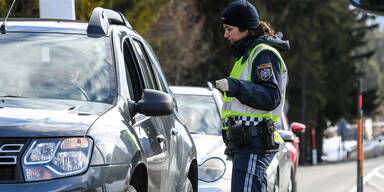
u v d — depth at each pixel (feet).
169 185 49.88
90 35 47.06
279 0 390.83
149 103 42.73
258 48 49.34
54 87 42.91
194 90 88.17
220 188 73.46
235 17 50.34
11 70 43.73
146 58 55.88
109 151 37.70
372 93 496.23
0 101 40.27
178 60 261.03
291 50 396.16
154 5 185.98
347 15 451.53
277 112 50.49
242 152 50.14
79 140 36.83
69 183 35.60
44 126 36.86
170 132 52.06
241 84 47.85
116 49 46.39
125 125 40.96
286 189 96.68
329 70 451.12
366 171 212.64
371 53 483.10
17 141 36.17
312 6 408.05
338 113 459.73
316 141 451.94
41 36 46.44
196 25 283.79
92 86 43.27
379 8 48.32
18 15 137.08
